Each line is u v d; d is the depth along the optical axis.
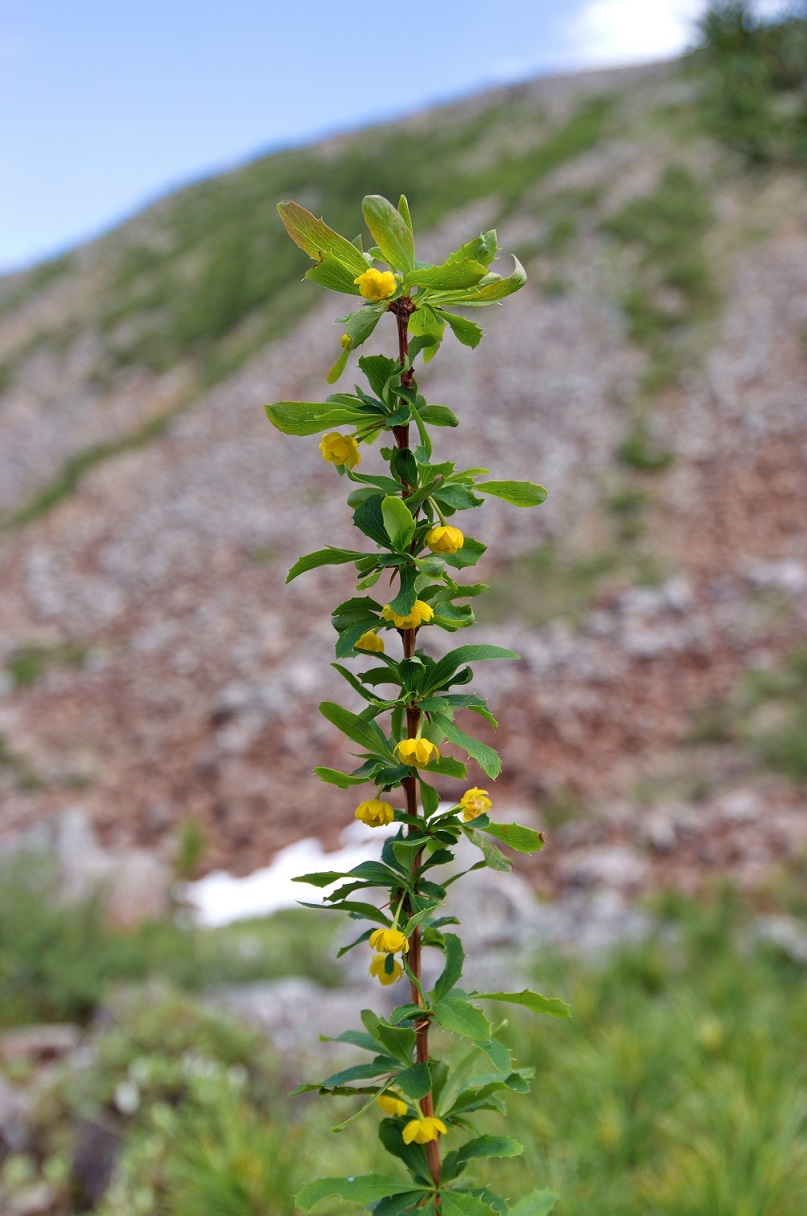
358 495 1.03
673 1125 2.63
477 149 33.25
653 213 24.48
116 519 20.45
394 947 0.94
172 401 25.12
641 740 10.38
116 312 30.30
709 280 21.42
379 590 7.75
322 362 23.77
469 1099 1.09
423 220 27.72
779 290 20.39
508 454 17.97
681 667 11.54
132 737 13.12
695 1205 2.23
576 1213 2.20
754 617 12.09
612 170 27.41
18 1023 5.57
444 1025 0.96
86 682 14.92
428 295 1.00
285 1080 4.02
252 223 32.31
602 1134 2.54
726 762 9.61
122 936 6.78
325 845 9.79
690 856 7.95
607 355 20.03
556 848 8.52
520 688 11.64
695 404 17.89
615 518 15.48
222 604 16.45
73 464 23.12
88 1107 3.85
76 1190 3.73
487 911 6.87
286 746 11.75
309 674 13.10
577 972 4.11
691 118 29.02
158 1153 3.44
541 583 14.20
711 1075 2.88
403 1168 2.37
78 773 12.36
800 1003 3.54
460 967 1.02
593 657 11.98
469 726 11.05
